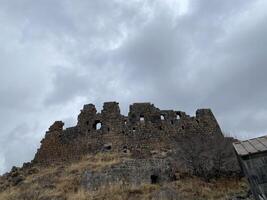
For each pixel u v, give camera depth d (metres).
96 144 47.44
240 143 17.70
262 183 15.34
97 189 33.06
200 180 34.91
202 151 40.38
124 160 40.44
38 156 47.91
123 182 34.31
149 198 29.36
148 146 47.00
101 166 38.94
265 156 15.83
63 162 45.62
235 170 36.41
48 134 50.09
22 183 38.56
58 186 35.25
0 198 34.41
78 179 35.84
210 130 50.66
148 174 36.12
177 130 49.62
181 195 29.94
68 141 48.75
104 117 50.53
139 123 49.88
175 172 36.72
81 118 50.84
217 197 29.20
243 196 28.05
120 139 47.84
